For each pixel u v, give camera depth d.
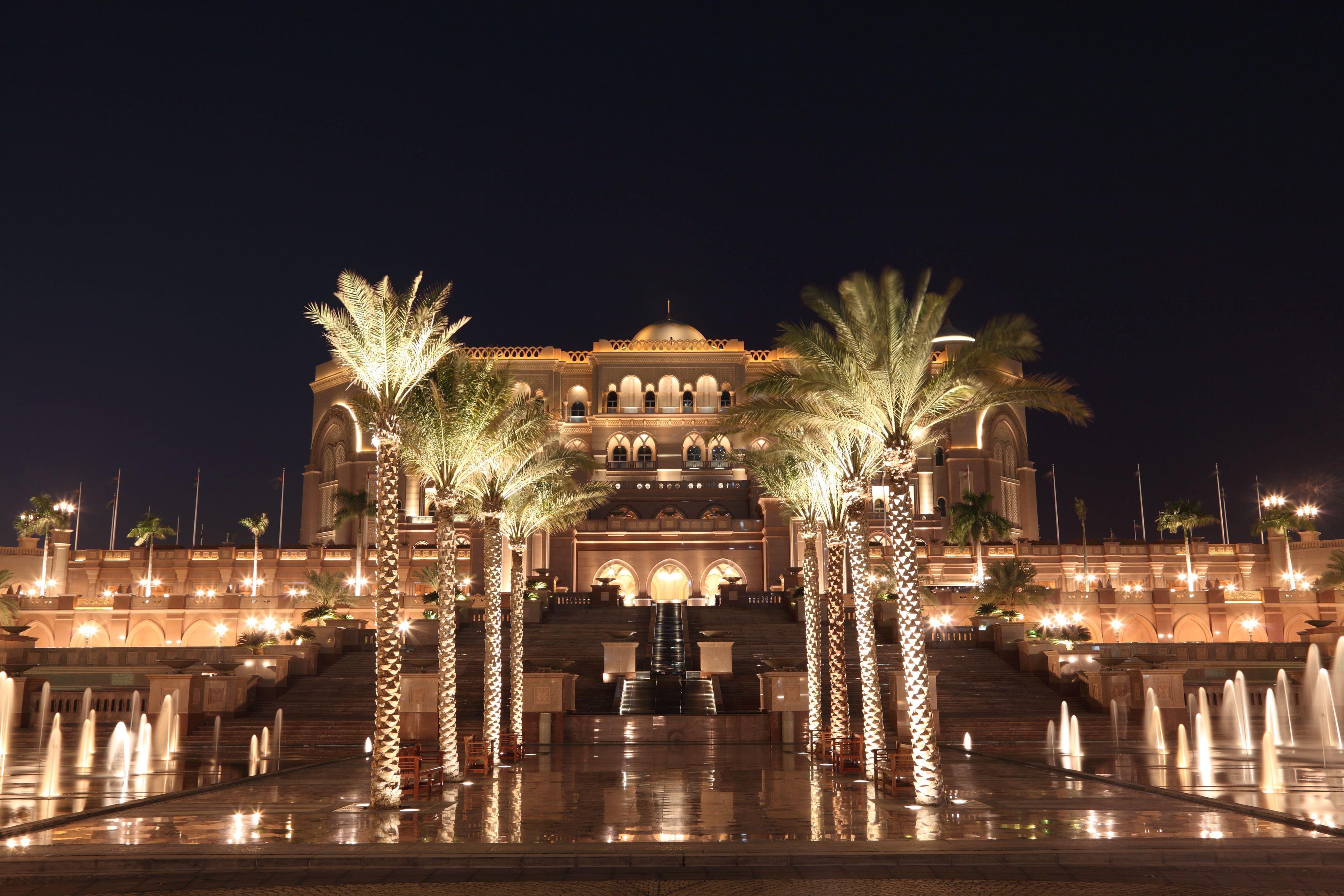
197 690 39.25
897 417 23.17
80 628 66.44
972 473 89.50
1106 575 79.88
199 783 25.58
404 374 23.20
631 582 83.12
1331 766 28.52
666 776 27.06
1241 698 44.81
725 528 83.44
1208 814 19.61
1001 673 45.44
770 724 38.25
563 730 38.28
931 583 73.25
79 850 16.06
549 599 61.88
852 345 23.12
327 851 16.00
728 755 33.56
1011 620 54.56
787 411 25.84
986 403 24.02
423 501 88.88
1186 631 66.19
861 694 42.97
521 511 37.75
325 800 22.48
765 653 50.38
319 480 95.31
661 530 83.69
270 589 79.75
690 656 51.03
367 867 15.55
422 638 54.16
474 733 36.97
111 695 42.97
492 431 29.91
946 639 51.03
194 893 14.01
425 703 36.91
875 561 77.94
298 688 44.06
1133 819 19.00
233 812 20.48
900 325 22.89
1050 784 24.55
